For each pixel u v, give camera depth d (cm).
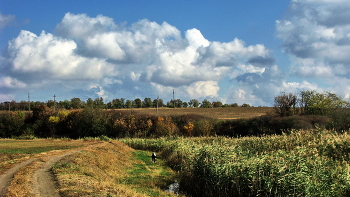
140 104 13075
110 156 2634
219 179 1675
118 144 3716
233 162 1705
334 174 1468
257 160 1597
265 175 1503
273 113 6762
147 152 3734
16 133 6719
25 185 1320
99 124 6312
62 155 2370
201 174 1816
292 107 6222
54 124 6769
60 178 1467
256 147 2456
